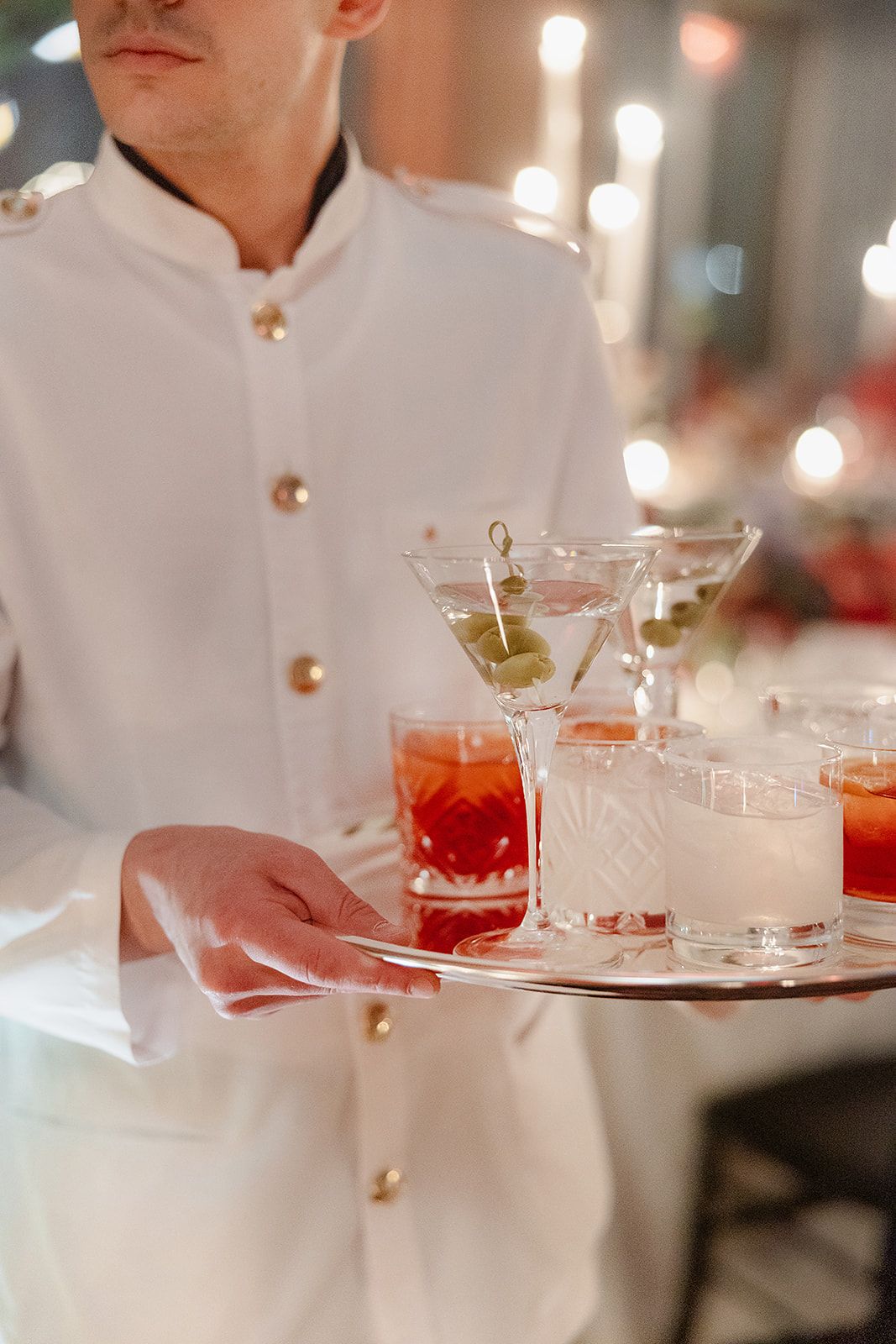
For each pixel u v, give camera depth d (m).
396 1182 1.08
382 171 4.19
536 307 1.25
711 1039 1.38
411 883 1.02
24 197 1.12
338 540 1.16
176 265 1.10
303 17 0.97
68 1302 1.03
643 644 1.15
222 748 1.12
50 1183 1.04
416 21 4.08
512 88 4.20
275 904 0.80
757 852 0.83
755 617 3.07
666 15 5.65
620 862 0.94
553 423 1.27
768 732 1.12
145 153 1.07
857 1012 1.42
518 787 1.00
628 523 1.32
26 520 1.08
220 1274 1.04
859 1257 1.28
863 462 3.68
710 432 4.01
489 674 0.89
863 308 6.30
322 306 1.14
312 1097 1.06
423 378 1.19
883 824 0.92
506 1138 1.12
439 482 1.20
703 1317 1.18
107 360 1.09
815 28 6.08
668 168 5.89
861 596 3.01
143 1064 1.01
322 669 1.13
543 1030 1.18
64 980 0.97
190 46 0.94
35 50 1.78
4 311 1.08
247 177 1.05
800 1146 1.34
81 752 1.11
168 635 1.10
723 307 6.21
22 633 1.09
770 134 6.18
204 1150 1.05
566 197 3.34
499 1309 1.10
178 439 1.10
